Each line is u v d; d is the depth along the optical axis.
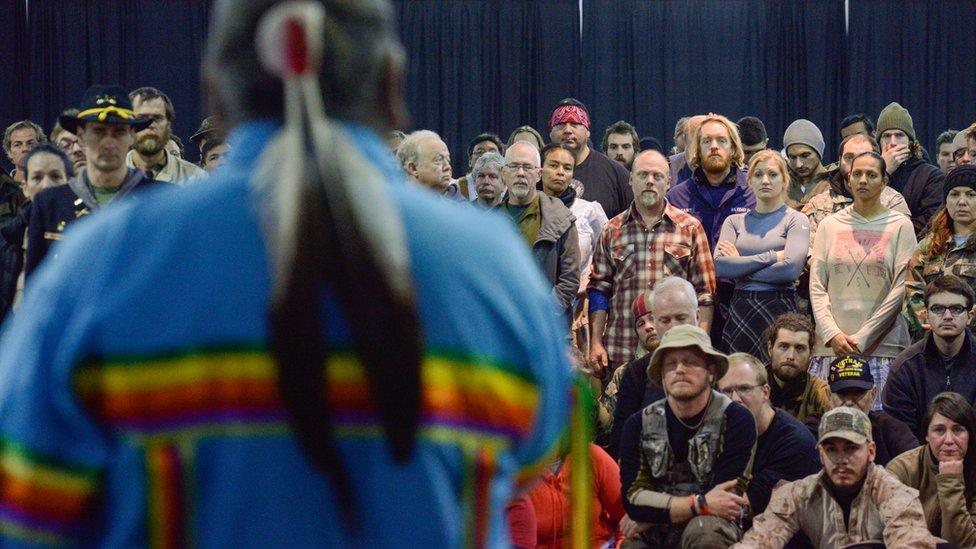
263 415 1.13
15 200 6.94
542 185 7.64
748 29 11.77
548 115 11.73
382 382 1.13
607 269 6.88
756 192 6.88
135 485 1.14
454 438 1.18
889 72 11.80
